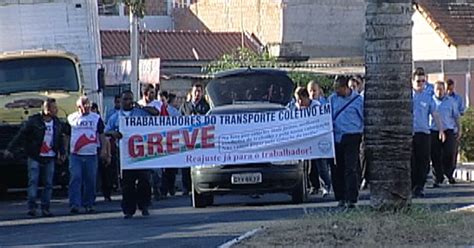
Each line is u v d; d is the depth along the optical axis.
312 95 26.34
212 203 24.59
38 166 24.14
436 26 56.97
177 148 22.86
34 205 24.19
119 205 26.53
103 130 24.72
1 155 28.53
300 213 21.20
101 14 63.53
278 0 62.47
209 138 23.05
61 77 30.61
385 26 17.48
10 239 19.44
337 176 22.08
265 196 26.84
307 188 25.56
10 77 30.36
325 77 46.50
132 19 41.50
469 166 32.28
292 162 23.28
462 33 57.22
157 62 42.97
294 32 62.62
